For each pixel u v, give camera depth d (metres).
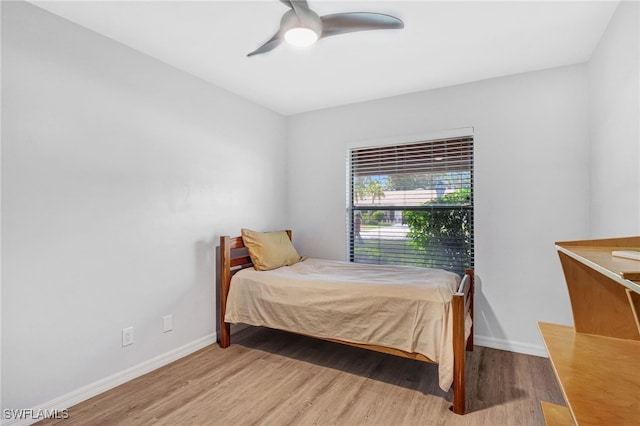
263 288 2.72
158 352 2.54
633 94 1.69
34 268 1.88
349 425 1.85
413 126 3.26
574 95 2.61
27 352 1.85
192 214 2.84
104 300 2.20
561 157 2.65
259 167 3.61
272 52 2.44
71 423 1.86
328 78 2.92
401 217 3.39
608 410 0.87
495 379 2.33
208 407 2.02
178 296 2.71
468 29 2.11
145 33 2.19
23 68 1.83
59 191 1.98
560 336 1.30
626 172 1.80
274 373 2.46
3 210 1.76
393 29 2.00
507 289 2.83
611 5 1.87
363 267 3.13
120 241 2.30
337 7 1.89
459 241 3.10
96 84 2.17
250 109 3.49
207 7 1.91
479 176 2.94
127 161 2.35
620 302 1.26
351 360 2.69
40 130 1.90
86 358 2.10
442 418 1.91
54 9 1.92
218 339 3.07
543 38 2.22
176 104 2.70
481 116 2.94
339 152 3.69
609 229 2.08
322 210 3.81
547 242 2.70
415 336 2.11
